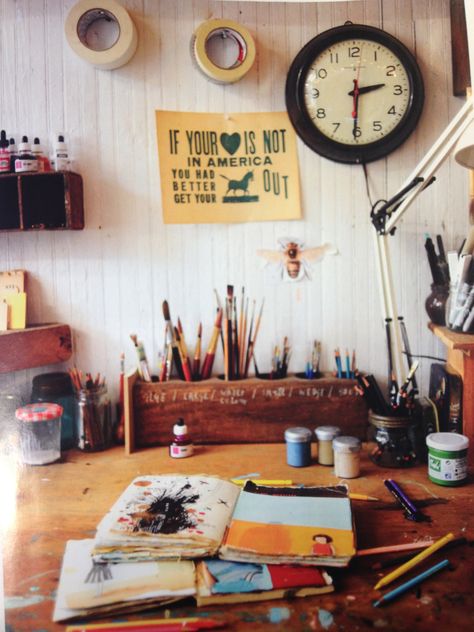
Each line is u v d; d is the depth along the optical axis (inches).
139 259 66.4
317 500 46.4
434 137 65.5
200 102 65.4
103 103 65.1
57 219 62.0
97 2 61.4
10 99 65.1
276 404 63.3
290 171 65.8
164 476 51.4
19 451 58.4
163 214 65.6
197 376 65.4
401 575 38.4
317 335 67.1
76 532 44.5
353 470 54.6
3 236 66.3
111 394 67.2
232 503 46.7
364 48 63.8
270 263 66.5
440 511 47.6
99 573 38.1
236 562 39.1
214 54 64.4
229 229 66.4
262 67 65.0
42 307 66.9
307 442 57.6
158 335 67.1
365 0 64.4
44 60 64.8
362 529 44.7
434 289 62.9
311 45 63.5
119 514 43.6
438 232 66.2
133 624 34.1
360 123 64.6
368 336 67.1
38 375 64.7
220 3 64.3
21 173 60.7
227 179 65.9
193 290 66.8
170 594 35.8
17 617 34.7
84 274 66.6
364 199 66.1
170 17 64.4
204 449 62.5
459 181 65.5
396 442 57.4
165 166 65.4
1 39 64.7
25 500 50.3
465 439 53.7
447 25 64.6
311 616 34.7
